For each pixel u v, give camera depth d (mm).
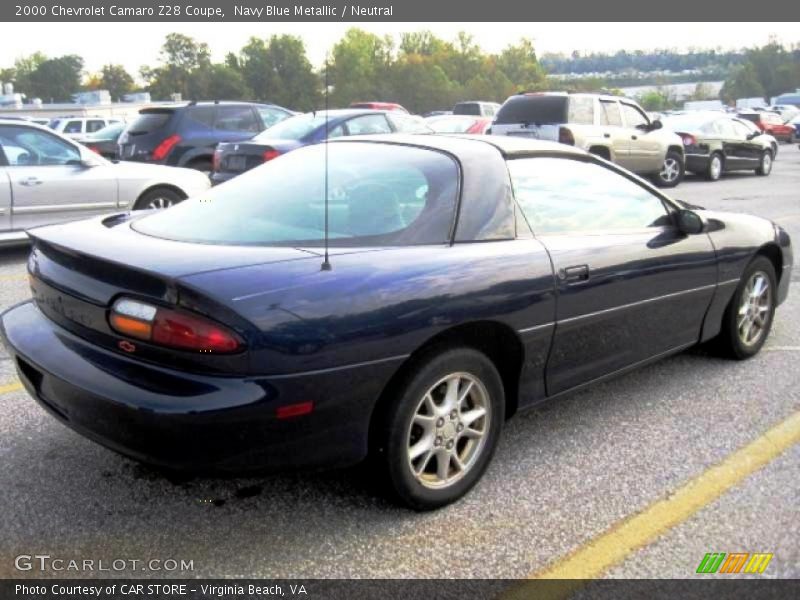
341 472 3451
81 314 2906
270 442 2668
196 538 2943
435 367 3008
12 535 2934
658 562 2844
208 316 2580
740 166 19203
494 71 97312
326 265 2861
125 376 2693
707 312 4508
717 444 3795
